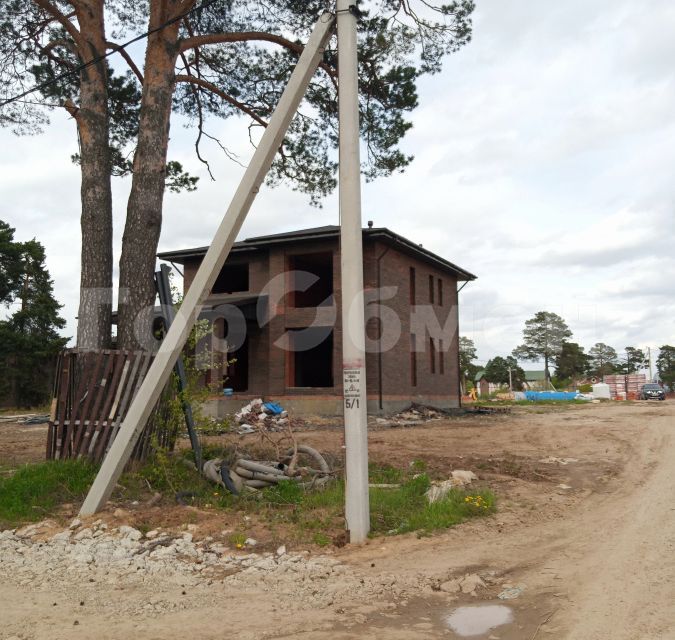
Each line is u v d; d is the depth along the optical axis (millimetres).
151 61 10414
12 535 6621
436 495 7742
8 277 43594
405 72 13078
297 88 7270
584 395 48094
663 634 3945
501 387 67688
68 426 8664
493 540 6289
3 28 12703
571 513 7395
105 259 10297
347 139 6699
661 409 25391
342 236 6645
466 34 13102
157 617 4426
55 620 4379
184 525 6723
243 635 4078
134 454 8578
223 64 14008
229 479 8188
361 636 4031
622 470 10227
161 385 7195
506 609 4484
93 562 5758
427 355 27625
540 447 13414
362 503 6352
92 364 8758
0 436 17375
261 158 7230
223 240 7188
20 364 42188
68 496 7773
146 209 9969
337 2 6938
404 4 12828
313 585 5039
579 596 4684
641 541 6086
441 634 4055
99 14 10727
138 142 10297
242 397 23641
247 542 6219
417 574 5254
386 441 14898
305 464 10180
